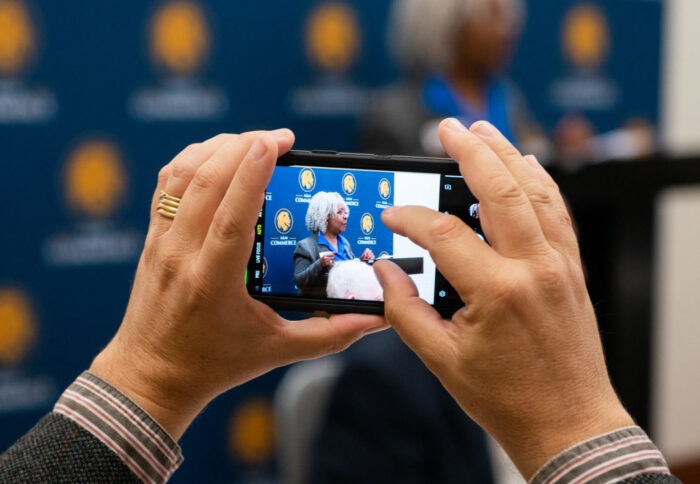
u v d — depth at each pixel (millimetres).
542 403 530
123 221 2352
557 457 513
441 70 2635
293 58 2553
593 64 3145
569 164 882
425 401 1235
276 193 760
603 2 3109
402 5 2668
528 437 536
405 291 617
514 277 522
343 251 755
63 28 2156
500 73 2814
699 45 3346
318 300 742
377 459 1230
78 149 2240
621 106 3238
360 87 2695
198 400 621
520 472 551
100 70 2232
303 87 2590
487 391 544
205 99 2422
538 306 524
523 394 533
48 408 2324
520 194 542
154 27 2297
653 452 502
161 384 599
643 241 897
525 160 586
